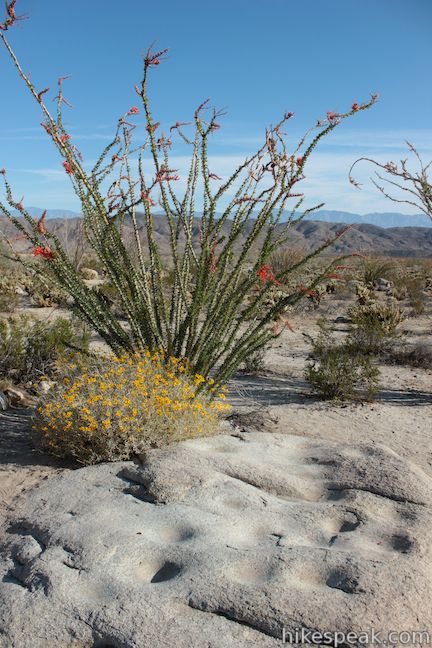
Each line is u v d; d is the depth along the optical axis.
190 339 6.25
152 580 3.36
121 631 2.91
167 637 2.87
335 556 3.36
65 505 4.19
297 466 4.78
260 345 6.15
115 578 3.28
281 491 4.34
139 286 6.30
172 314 6.49
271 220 5.85
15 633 2.97
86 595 3.20
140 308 6.31
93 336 11.18
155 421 5.16
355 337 10.55
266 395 7.68
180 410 5.31
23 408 6.77
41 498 4.35
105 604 3.08
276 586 3.11
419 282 22.73
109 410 5.13
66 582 3.27
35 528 3.92
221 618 2.99
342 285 20.59
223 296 6.11
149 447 5.05
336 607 2.96
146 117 5.81
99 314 6.38
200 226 5.97
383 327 10.80
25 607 3.12
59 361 7.27
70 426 5.09
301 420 6.55
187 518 3.84
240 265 6.05
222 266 6.17
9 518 4.15
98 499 4.23
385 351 10.35
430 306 17.70
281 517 3.93
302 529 3.79
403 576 3.18
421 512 3.94
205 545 3.53
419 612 2.99
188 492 4.20
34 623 3.02
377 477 4.39
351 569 3.22
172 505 4.06
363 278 23.44
